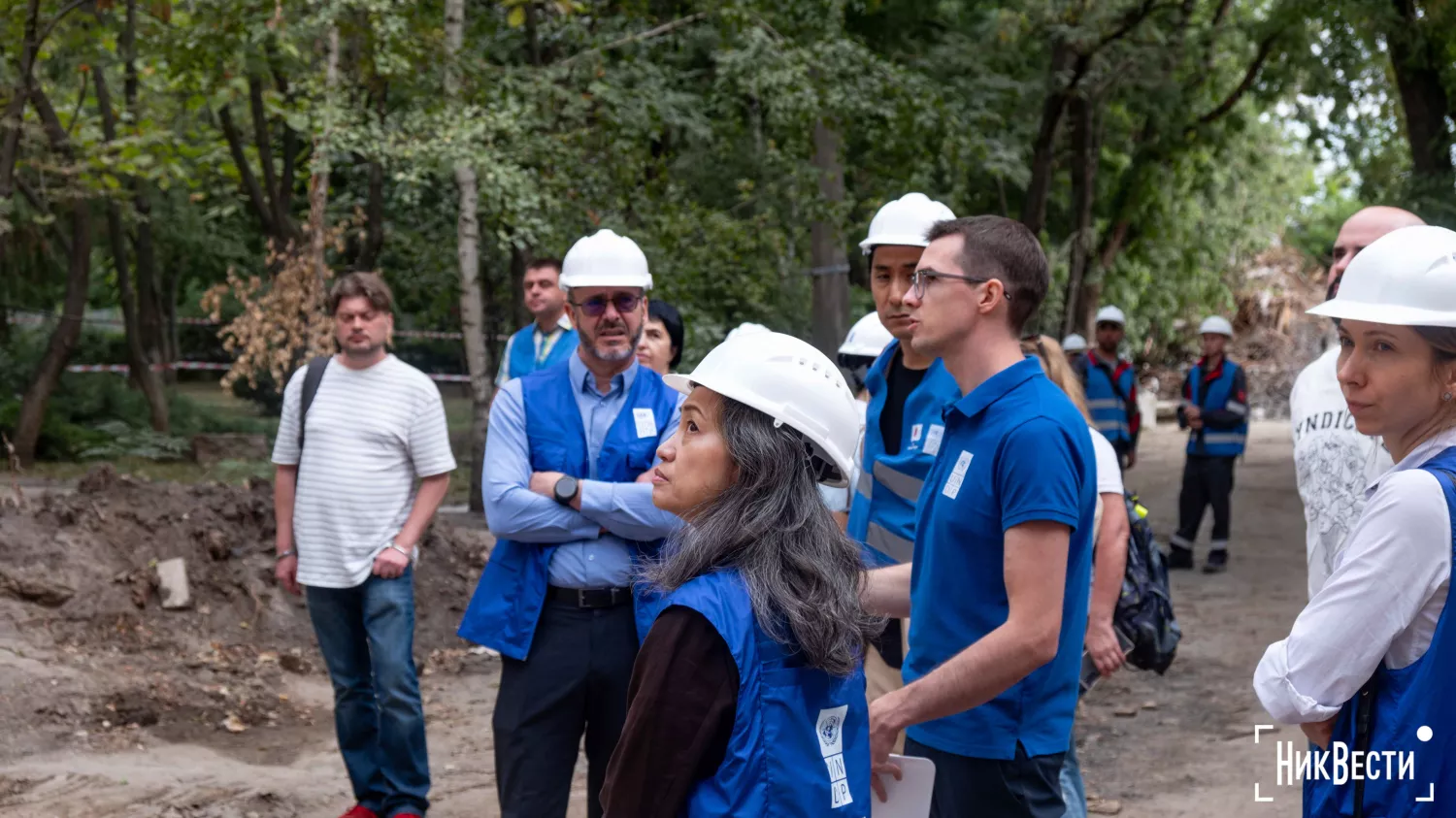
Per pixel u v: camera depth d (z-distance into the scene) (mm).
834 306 15055
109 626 7508
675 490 2240
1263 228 32062
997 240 2975
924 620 3016
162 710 6641
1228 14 22938
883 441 3861
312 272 14117
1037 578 2764
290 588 5312
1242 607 10047
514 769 4066
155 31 13336
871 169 15797
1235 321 40438
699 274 13406
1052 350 4262
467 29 15109
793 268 15188
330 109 11758
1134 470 22656
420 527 5211
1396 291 2256
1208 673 7957
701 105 14922
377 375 5223
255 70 13539
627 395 4281
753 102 15227
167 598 7793
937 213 3814
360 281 5180
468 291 14062
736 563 2094
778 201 15062
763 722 2014
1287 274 40688
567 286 4230
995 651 2744
